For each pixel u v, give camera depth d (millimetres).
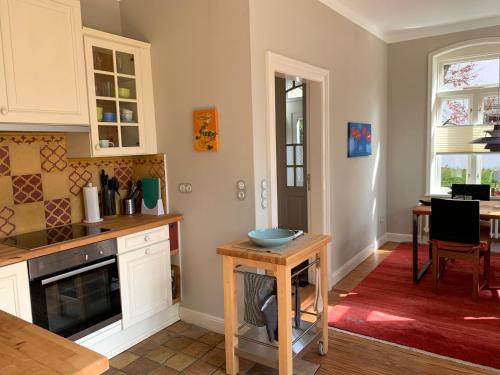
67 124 2506
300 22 3158
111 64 2805
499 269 4148
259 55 2680
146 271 2822
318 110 3566
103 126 2793
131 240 2699
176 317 3195
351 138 4160
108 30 3113
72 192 2928
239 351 2373
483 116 4867
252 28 2602
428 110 5066
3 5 2148
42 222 2740
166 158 3107
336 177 3916
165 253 2977
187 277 3121
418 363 2490
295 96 4770
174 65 2951
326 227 3697
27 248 2191
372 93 4777
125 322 2676
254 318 2287
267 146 2779
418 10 4125
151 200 3133
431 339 2768
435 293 3568
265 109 2758
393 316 3145
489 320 3021
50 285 2227
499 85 4738
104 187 3057
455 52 4887
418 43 5043
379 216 5227
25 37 2254
